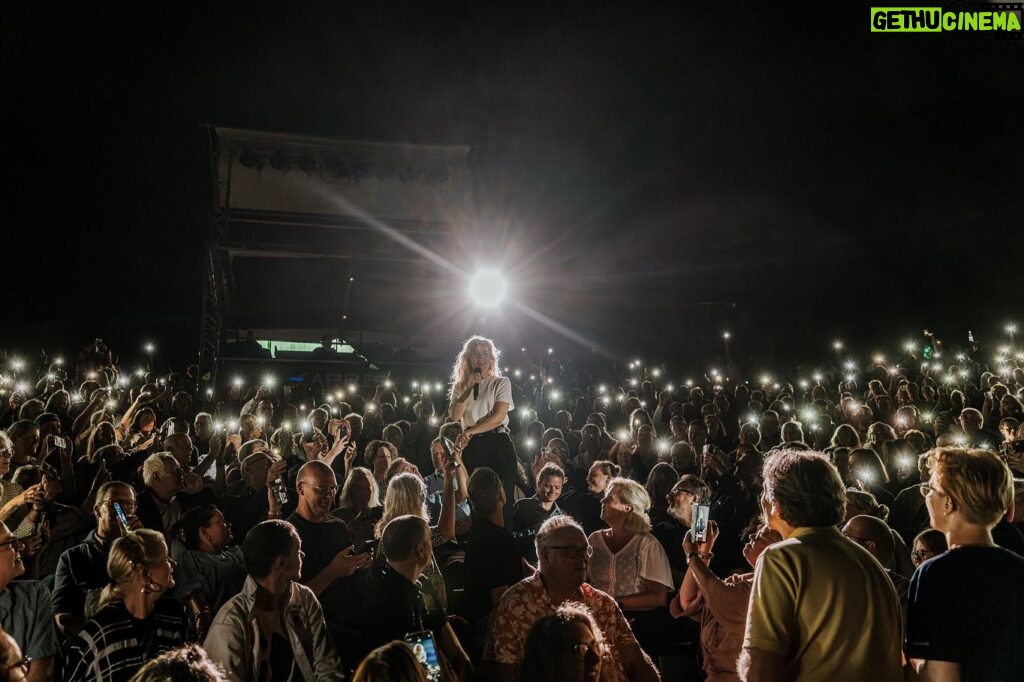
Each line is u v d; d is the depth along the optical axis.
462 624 5.62
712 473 9.23
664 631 5.73
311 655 4.46
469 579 5.70
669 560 6.66
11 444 7.59
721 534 7.18
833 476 3.53
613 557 5.86
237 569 5.81
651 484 7.66
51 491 6.75
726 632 4.87
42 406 10.84
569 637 3.17
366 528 6.82
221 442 10.19
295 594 4.54
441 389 18.34
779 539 4.89
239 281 19.53
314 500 5.94
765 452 10.40
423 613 4.96
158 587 4.25
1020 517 6.13
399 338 20.31
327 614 5.52
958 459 3.56
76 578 5.54
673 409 14.57
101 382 16.95
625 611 5.74
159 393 14.79
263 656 4.33
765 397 18.70
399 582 4.68
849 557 3.40
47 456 8.68
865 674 3.26
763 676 3.29
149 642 4.18
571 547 4.27
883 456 9.25
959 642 3.24
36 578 5.80
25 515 5.71
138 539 4.25
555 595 4.31
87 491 8.61
